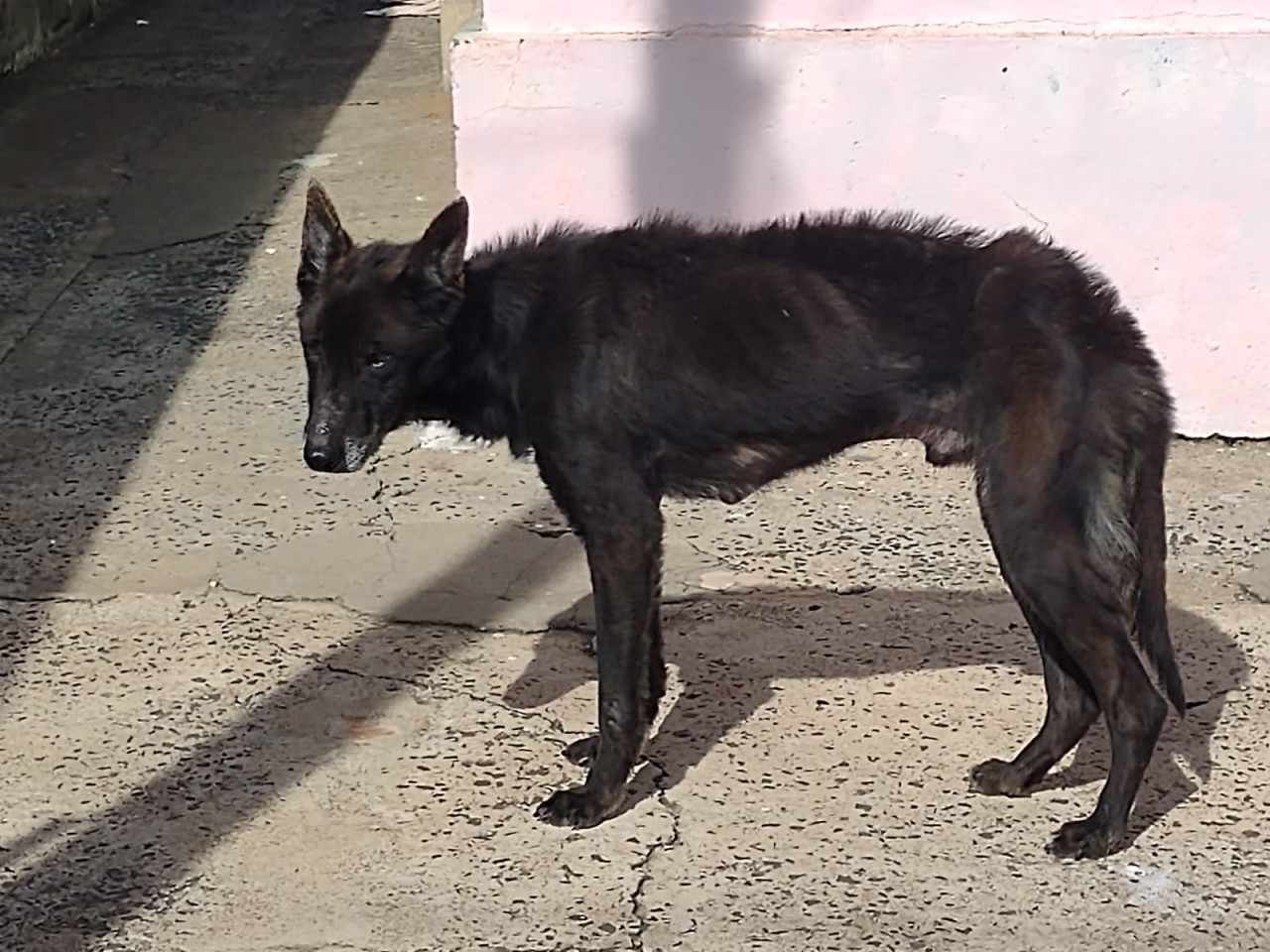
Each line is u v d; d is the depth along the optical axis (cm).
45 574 366
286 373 437
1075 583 297
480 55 395
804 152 397
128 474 398
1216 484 388
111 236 522
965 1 390
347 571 366
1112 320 302
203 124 648
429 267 304
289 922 295
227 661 343
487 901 298
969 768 319
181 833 310
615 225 389
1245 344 396
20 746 326
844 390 304
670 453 309
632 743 309
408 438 407
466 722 330
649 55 393
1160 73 385
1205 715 329
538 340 307
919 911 296
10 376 438
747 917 295
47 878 303
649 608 308
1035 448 296
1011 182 394
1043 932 293
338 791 317
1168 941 291
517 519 380
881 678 338
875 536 374
